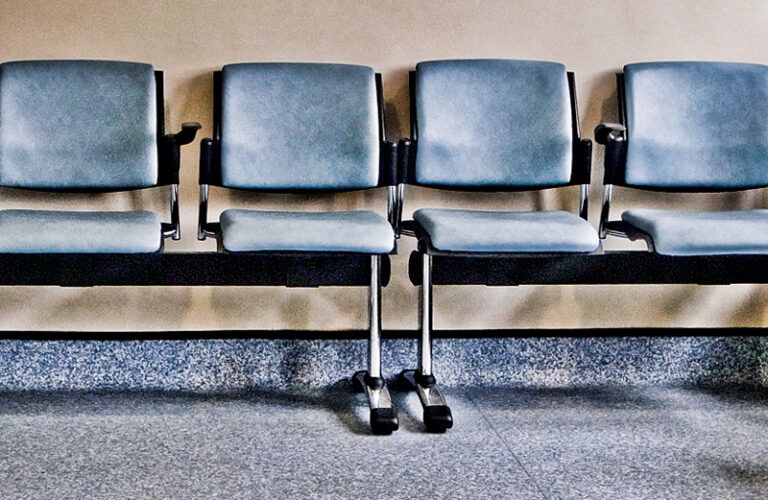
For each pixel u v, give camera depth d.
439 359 2.57
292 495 1.65
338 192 2.49
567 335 2.63
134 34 2.56
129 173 2.35
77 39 2.54
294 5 2.60
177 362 2.50
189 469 1.80
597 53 2.69
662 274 2.29
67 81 2.34
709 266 2.30
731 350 2.67
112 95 2.35
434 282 2.27
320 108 2.41
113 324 2.59
